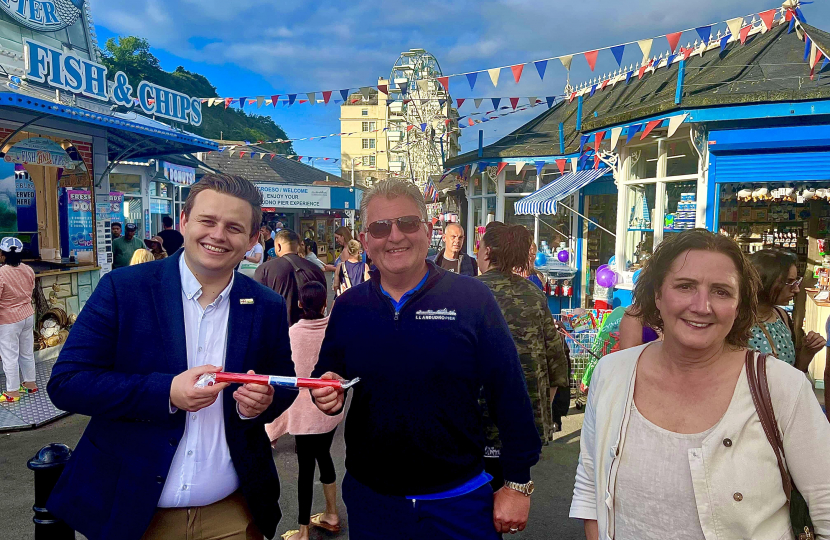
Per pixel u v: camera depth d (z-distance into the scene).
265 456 1.83
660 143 7.31
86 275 7.79
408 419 1.79
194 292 1.70
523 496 1.87
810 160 5.94
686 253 1.42
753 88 6.20
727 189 6.61
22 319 5.23
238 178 1.73
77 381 1.52
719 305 1.34
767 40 7.35
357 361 1.87
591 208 9.53
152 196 15.09
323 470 3.07
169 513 1.68
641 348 1.59
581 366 5.19
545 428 2.63
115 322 1.62
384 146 67.56
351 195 22.95
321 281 4.64
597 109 9.77
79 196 7.75
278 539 3.11
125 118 7.59
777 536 1.31
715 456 1.34
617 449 1.47
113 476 1.61
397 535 1.81
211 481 1.69
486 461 2.45
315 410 2.92
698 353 1.40
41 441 4.41
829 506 1.28
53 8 8.08
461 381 1.82
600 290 7.95
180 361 1.65
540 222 10.48
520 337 2.60
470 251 12.64
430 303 1.85
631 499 1.43
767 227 6.71
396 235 1.83
